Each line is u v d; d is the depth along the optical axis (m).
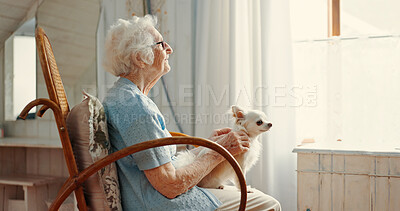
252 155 1.53
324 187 1.74
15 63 2.93
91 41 2.80
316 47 2.24
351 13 2.28
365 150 1.69
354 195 1.70
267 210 1.33
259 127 1.51
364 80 2.14
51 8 2.84
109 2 2.75
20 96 2.95
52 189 2.67
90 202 1.18
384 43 2.11
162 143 1.10
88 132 1.16
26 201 2.51
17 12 2.78
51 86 1.10
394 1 2.18
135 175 1.22
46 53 1.12
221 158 1.29
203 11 2.50
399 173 1.62
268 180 2.25
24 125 2.96
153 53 1.30
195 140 1.12
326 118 2.20
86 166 1.17
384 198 1.64
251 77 2.38
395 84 2.09
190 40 2.59
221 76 2.47
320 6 2.30
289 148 2.25
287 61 2.25
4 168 2.75
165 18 2.64
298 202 1.78
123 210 1.24
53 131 2.85
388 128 2.09
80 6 2.81
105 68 1.38
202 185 1.52
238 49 2.42
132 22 1.34
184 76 2.60
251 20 2.36
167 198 1.18
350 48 2.16
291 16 2.32
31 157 2.88
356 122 2.15
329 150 1.73
